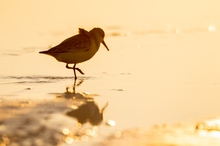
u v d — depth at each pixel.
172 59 18.36
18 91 13.34
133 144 8.88
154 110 11.49
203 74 15.64
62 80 15.10
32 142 8.81
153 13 30.44
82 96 12.80
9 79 15.11
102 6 31.97
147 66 17.14
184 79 14.96
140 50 20.45
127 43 22.27
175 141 9.07
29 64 17.70
